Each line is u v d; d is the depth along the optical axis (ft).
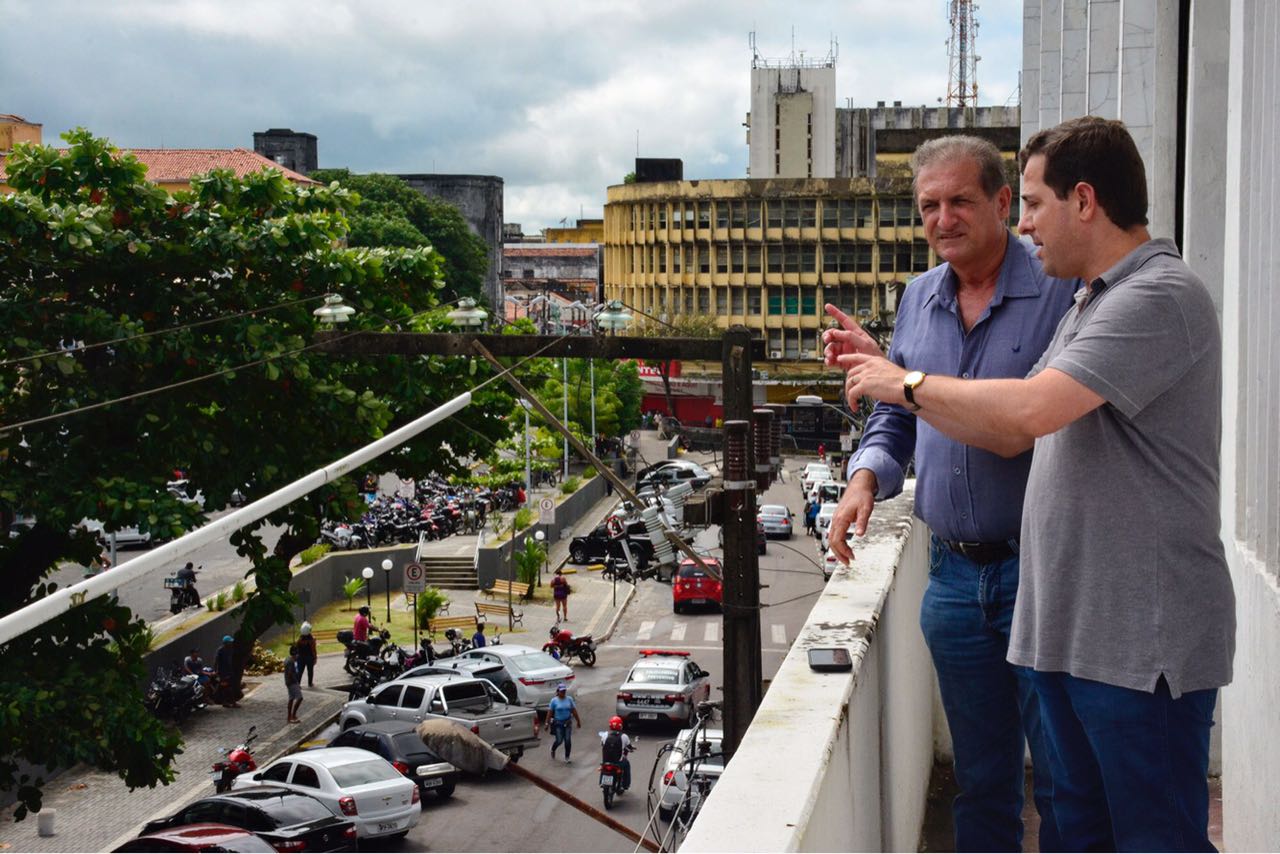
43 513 54.29
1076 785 9.53
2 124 263.08
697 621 146.00
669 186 324.39
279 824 65.41
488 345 44.29
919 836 16.51
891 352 13.58
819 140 398.21
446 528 188.55
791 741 8.52
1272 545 14.05
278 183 64.44
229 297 63.26
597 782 85.10
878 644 12.08
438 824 75.25
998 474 11.98
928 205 12.48
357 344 45.03
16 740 53.31
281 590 62.90
